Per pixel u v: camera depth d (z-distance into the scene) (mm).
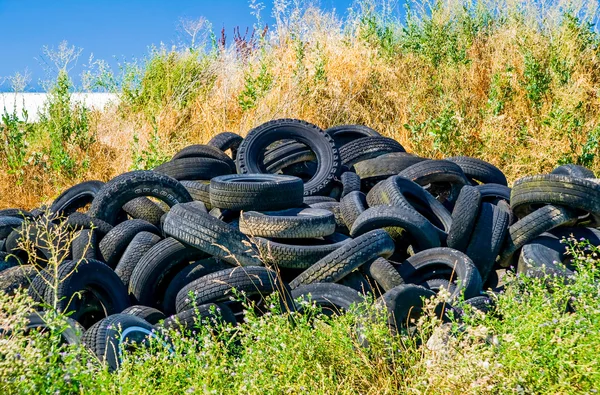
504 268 8000
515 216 8305
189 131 15008
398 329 5582
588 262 6219
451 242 7742
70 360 4191
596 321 4852
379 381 4727
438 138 12695
